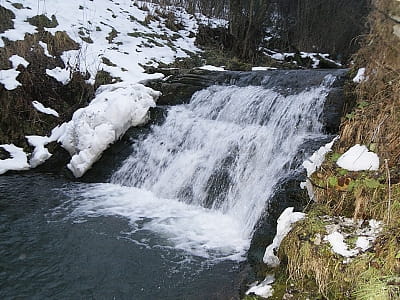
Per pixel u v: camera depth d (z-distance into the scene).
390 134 3.95
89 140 7.71
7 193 6.73
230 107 7.95
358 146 3.98
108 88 9.03
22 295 4.13
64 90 9.35
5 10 10.29
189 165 6.98
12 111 8.49
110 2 14.27
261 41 16.12
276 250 3.81
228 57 13.67
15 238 5.22
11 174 7.67
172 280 4.33
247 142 6.73
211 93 8.52
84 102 9.16
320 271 3.15
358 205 3.49
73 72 9.51
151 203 6.54
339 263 3.09
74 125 8.03
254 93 7.80
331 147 4.55
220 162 6.73
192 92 8.90
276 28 18.03
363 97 5.50
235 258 4.76
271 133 6.70
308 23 18.09
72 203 6.41
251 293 3.48
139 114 8.13
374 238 3.20
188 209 6.34
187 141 7.49
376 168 3.76
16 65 9.06
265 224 4.85
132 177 7.40
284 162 5.91
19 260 4.74
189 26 15.48
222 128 7.36
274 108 7.22
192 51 13.03
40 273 4.50
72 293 4.17
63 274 4.48
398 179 3.54
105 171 7.65
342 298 2.97
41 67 9.39
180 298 4.03
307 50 18.06
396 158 3.76
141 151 7.68
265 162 6.26
